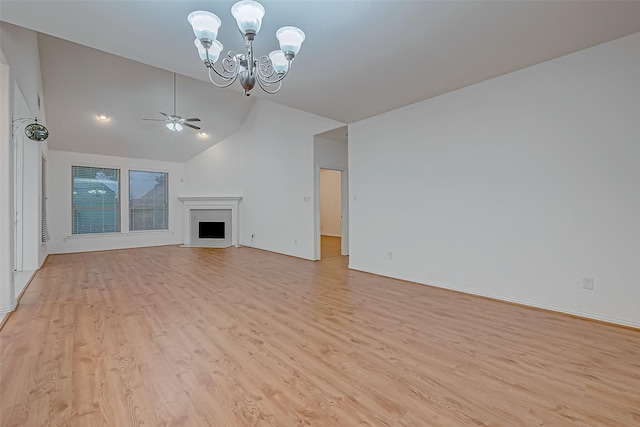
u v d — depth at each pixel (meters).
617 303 2.72
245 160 8.15
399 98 4.00
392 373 2.01
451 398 1.75
